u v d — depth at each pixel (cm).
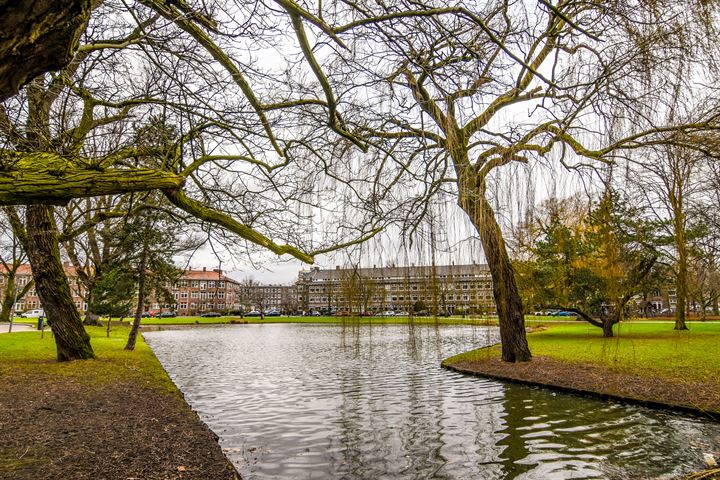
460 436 660
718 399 787
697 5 428
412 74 453
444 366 1379
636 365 1148
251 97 472
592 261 703
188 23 400
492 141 508
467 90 405
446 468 536
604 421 727
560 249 665
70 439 543
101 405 727
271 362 1662
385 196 591
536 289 1962
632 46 443
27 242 1186
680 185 614
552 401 876
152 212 1194
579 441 629
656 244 1400
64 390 823
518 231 591
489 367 1251
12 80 207
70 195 314
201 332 3769
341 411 834
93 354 1249
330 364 1570
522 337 1302
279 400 948
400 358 1658
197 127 618
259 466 548
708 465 531
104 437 559
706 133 569
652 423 711
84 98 582
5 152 304
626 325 2814
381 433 683
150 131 648
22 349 1427
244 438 668
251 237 501
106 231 1661
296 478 510
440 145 457
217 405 905
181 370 1450
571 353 1455
